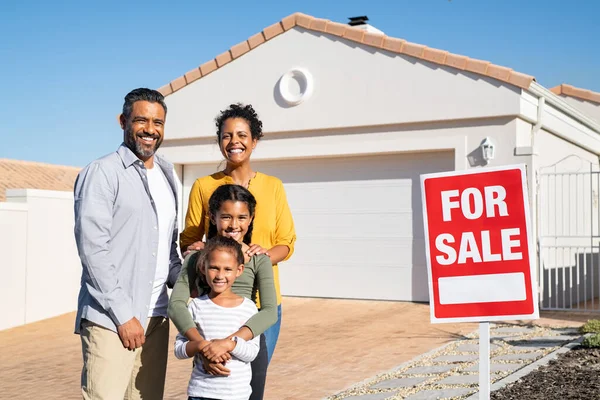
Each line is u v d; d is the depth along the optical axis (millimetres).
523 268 4297
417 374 7430
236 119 4387
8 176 18750
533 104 12281
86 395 3965
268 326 3906
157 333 4316
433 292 4512
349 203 13352
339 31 13062
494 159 11977
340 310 12164
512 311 4301
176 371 8055
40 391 7348
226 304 3922
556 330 9797
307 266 13656
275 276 4371
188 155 14453
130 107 4168
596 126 15867
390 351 8781
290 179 13898
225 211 4121
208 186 4480
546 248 12680
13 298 11375
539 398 6062
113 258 4016
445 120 12336
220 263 3854
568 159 14664
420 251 12742
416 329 10273
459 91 12172
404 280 12867
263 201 4426
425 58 12359
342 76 13125
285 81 13578
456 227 4484
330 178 13531
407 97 12586
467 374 7258
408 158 12875
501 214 4375
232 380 3809
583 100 18297
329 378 7461
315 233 13609
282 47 13625
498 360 7941
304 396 6711
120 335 3918
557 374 6965
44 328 11250
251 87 13883
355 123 13000
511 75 11688
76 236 3949
